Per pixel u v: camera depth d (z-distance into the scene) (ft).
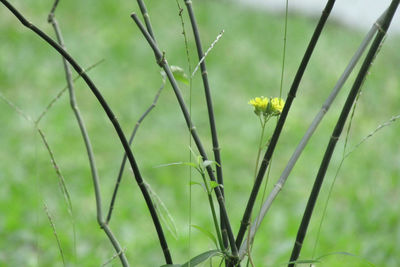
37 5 48.29
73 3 49.26
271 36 50.55
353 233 22.67
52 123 31.53
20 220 20.77
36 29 7.10
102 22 47.09
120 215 22.16
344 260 19.76
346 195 26.86
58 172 8.54
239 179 28.19
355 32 55.47
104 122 32.94
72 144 29.58
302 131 34.35
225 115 36.09
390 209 24.47
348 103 7.48
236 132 34.01
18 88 35.70
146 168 27.71
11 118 31.55
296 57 47.42
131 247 19.66
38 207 21.99
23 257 18.19
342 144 32.91
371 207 24.67
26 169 26.43
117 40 44.32
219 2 56.59
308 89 42.42
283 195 26.81
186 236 21.02
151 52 43.29
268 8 58.23
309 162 30.78
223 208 7.75
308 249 20.47
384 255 20.44
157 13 50.49
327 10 6.93
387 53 50.49
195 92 38.52
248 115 36.17
